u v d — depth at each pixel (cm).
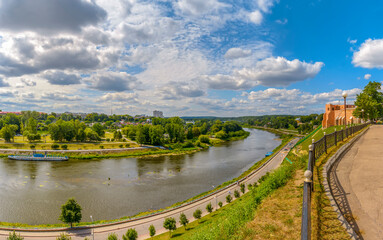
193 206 4434
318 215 891
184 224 3516
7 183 5909
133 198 5084
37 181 6138
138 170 7588
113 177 6700
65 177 6588
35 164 8269
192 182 6278
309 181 757
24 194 5191
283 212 1003
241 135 19112
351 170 1374
